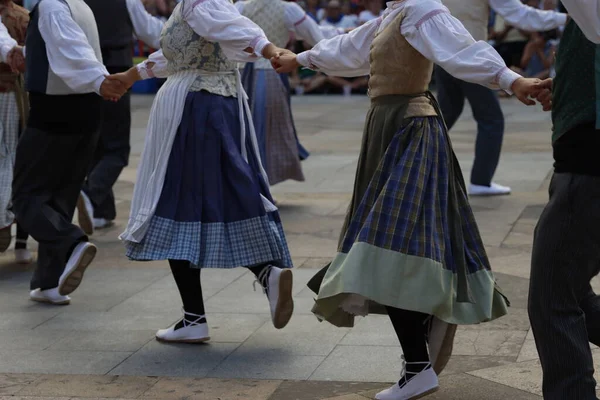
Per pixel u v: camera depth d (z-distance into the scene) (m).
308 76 20.06
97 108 5.93
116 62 7.88
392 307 4.07
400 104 4.14
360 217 4.09
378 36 4.21
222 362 4.88
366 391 4.41
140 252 4.89
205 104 4.98
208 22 4.79
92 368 4.84
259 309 5.77
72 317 5.73
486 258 4.20
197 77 5.00
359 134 13.91
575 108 3.46
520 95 3.74
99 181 8.14
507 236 7.43
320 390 4.45
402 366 4.32
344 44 4.39
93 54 5.45
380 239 3.96
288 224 8.15
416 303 3.91
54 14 5.49
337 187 9.89
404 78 4.13
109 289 6.33
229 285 6.31
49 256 5.91
